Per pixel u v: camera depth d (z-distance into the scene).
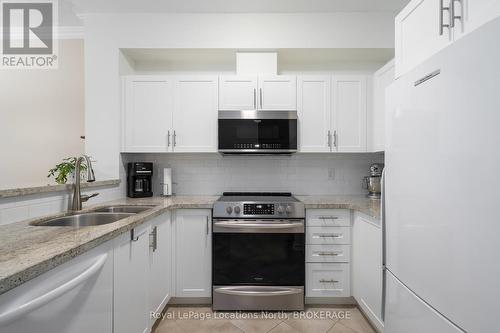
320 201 2.16
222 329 1.80
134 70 2.64
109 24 2.35
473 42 0.72
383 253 1.26
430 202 0.90
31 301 0.68
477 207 0.71
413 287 1.01
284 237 2.01
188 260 2.06
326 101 2.33
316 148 2.33
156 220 1.75
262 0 2.19
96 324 1.04
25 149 2.88
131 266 1.36
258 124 2.25
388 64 2.07
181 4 2.24
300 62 2.65
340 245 2.04
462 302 0.76
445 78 0.82
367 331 1.77
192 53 2.46
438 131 0.86
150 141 2.34
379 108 2.23
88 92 2.34
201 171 2.64
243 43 2.36
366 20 2.36
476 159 0.71
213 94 2.33
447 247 0.82
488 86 0.67
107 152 2.34
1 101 2.85
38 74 2.87
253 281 2.01
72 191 1.69
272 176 2.64
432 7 1.07
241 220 2.02
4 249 0.85
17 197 1.32
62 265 0.84
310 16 2.36
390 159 1.19
